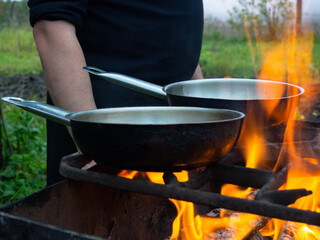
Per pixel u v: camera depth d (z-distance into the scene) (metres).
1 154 3.36
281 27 8.59
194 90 1.27
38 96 6.15
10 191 2.86
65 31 1.30
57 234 0.70
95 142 0.83
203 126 0.80
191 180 0.90
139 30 1.48
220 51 9.55
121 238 1.11
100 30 1.46
